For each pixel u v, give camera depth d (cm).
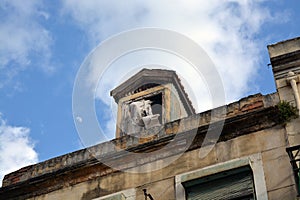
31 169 1728
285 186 1380
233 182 1430
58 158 1712
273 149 1462
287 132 1484
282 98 1557
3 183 1739
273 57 1647
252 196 1394
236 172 1441
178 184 1491
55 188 1638
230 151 1505
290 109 1513
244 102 1585
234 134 1534
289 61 1628
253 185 1409
